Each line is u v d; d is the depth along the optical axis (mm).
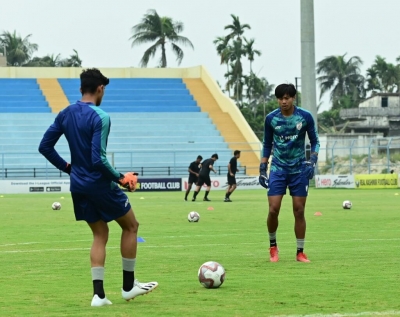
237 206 34406
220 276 10742
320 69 132875
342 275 12016
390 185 55688
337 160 63594
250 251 15828
